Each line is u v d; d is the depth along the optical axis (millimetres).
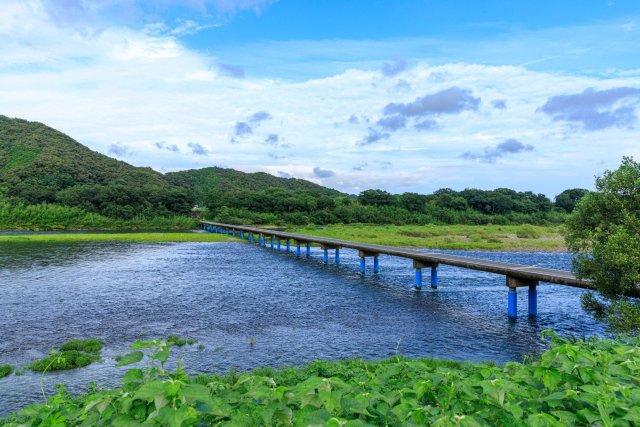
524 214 114688
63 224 89438
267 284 30516
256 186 195375
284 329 19094
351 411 2965
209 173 197125
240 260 45062
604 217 15039
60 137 153750
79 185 110625
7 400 11773
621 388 3240
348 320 20844
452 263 26734
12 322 19234
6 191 97500
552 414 3045
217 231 92125
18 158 126625
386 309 23281
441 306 24141
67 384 12820
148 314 21219
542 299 26312
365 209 111438
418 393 3389
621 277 13672
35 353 15422
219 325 19531
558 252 56906
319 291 28219
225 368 14281
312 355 15695
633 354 4414
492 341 17703
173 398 2727
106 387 12602
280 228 95812
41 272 33125
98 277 31719
